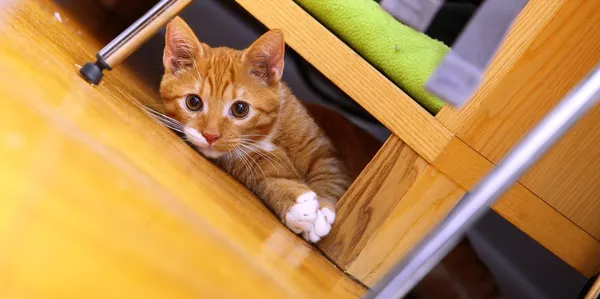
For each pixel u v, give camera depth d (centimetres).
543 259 168
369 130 182
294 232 116
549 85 94
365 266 111
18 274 36
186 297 47
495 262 163
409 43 105
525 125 97
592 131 102
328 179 138
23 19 100
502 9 90
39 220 43
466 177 103
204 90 124
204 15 202
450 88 93
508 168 87
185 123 125
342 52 106
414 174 105
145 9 184
